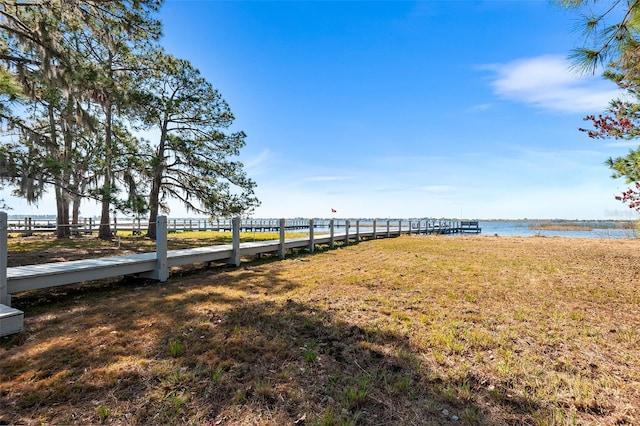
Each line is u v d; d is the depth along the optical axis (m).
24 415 1.71
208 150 14.18
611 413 1.84
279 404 1.86
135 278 5.43
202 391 1.97
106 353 2.46
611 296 4.56
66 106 9.26
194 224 21.86
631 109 4.52
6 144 8.44
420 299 4.29
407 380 2.15
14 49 7.94
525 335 3.05
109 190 9.26
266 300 4.09
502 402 1.94
